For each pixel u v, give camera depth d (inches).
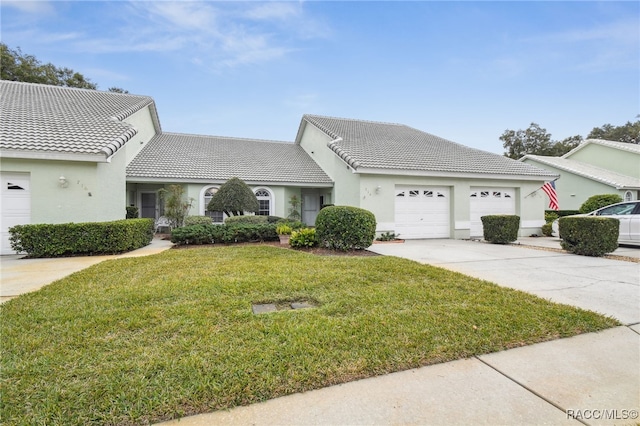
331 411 89.7
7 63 855.1
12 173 354.6
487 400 96.1
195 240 417.7
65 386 95.7
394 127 816.9
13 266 273.3
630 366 116.8
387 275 233.1
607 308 176.1
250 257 303.7
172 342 123.8
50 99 539.5
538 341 135.3
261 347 120.6
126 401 89.9
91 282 208.4
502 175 552.1
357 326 141.4
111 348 118.8
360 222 343.0
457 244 450.3
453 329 141.3
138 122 616.4
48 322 141.9
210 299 173.5
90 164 374.6
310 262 275.0
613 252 373.7
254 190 625.3
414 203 524.4
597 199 724.7
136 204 611.8
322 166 707.4
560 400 96.7
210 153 690.2
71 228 326.0
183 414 87.0
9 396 90.6
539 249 399.9
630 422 88.0
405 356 118.0
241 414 87.8
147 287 195.3
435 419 87.4
